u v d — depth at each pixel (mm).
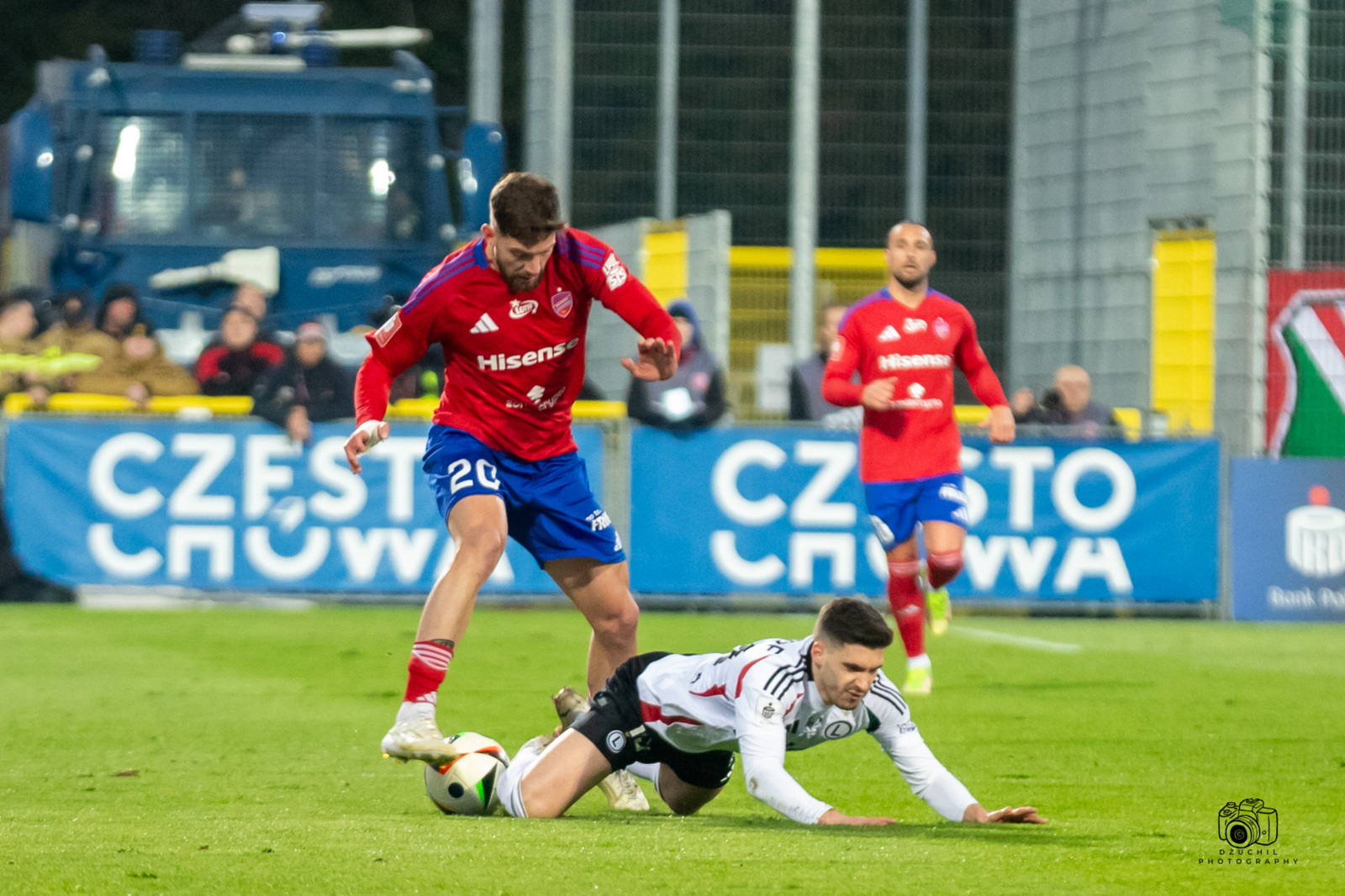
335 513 40406
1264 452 46094
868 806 16781
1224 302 46844
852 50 53125
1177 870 12594
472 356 17281
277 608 40188
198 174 44281
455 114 46562
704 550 40562
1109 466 41250
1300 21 47094
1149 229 49375
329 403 40406
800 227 52031
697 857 12617
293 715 23891
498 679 28609
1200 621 41438
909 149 53219
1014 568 41062
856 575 40625
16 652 31703
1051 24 51938
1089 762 20281
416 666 16219
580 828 14227
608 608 18203
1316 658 34094
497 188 16625
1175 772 19547
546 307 17141
